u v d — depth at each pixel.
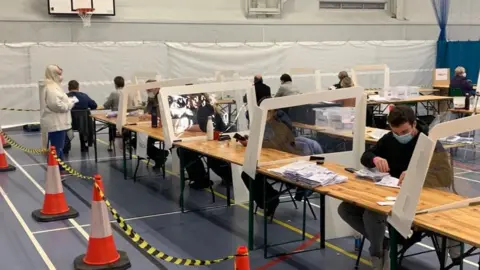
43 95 7.16
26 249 4.48
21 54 11.66
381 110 10.08
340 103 4.38
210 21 13.90
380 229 3.43
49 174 5.34
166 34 13.48
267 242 4.62
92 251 4.00
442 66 15.90
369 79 15.06
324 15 15.34
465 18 17.08
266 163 4.13
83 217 5.37
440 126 2.68
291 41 14.88
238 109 5.82
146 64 12.96
